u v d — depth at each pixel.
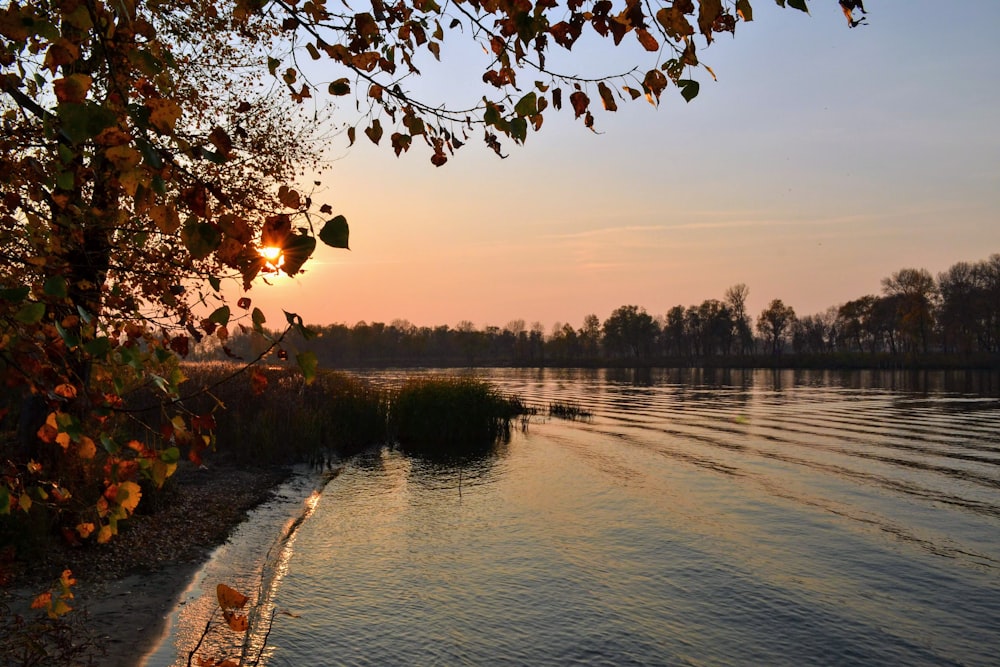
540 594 9.98
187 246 1.70
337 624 8.59
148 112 1.68
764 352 137.50
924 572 11.23
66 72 2.13
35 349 2.21
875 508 15.70
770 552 12.24
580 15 2.20
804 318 139.38
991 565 11.59
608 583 10.52
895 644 8.56
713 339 139.88
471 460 21.48
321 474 18.38
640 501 16.17
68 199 2.51
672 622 9.10
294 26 2.37
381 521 13.87
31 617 6.95
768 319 124.12
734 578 10.84
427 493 16.62
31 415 7.59
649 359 141.62
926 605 9.83
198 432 2.28
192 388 20.20
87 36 2.01
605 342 149.50
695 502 16.12
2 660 5.67
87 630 7.01
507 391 57.94
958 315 101.88
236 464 18.45
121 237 2.69
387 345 156.12
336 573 10.52
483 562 11.41
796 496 16.88
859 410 39.38
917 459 22.41
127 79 2.09
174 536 11.03
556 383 72.75
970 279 103.69
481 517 14.41
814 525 14.14
